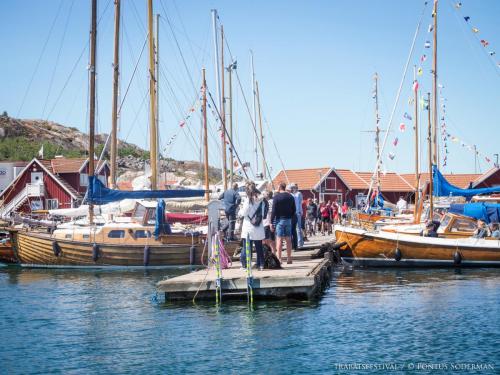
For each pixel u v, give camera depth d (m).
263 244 16.52
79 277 22.22
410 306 15.14
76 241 24.62
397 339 11.91
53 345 11.84
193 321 13.37
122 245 24.70
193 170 83.75
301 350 11.17
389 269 23.81
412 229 29.16
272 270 16.19
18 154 83.19
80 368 10.35
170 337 12.14
